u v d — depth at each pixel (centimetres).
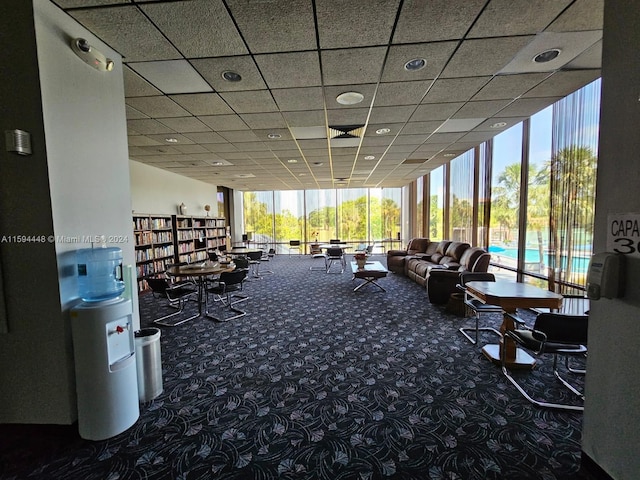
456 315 427
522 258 451
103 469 162
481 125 420
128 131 425
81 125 201
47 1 176
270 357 299
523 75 281
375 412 209
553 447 175
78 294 193
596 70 275
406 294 560
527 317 410
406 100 333
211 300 530
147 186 663
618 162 136
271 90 304
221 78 279
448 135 468
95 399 180
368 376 258
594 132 318
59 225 181
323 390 237
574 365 276
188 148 521
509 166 484
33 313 182
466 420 199
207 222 899
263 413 209
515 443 178
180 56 242
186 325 399
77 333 178
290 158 613
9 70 172
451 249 647
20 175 176
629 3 129
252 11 190
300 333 364
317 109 354
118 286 218
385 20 201
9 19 169
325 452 172
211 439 184
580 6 189
